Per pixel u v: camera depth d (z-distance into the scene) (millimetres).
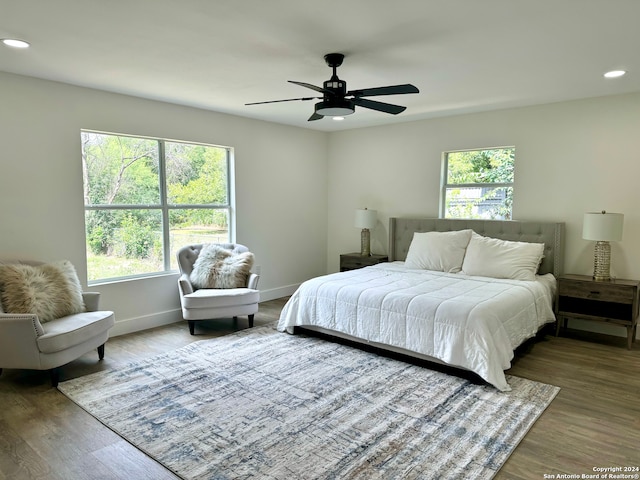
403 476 2080
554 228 4551
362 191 6297
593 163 4398
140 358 3693
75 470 2152
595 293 4020
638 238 4199
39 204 3746
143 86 3947
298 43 2824
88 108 4004
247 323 4781
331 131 6555
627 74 3539
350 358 3676
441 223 5387
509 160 5027
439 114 5227
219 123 5133
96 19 2443
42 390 3066
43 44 2848
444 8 2295
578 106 4441
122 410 2770
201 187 5145
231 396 2961
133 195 4523
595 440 2406
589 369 3439
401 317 3512
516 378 3250
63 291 3480
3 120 3506
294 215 6215
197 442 2396
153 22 2486
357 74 3549
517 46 2883
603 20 2449
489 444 2354
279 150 5910
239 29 2592
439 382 3178
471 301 3357
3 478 2088
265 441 2400
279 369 3436
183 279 4465
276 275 6027
